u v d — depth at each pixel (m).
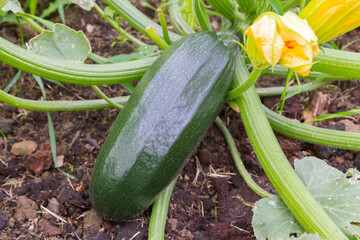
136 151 0.52
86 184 0.64
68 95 0.76
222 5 0.61
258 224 0.54
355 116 0.75
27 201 0.60
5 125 0.70
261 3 0.61
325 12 0.48
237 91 0.57
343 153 0.69
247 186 0.64
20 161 0.66
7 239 0.58
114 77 0.60
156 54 0.72
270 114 0.67
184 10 0.75
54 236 0.58
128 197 0.53
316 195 0.57
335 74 0.61
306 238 0.50
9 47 0.55
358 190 0.56
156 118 0.53
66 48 0.61
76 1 0.66
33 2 0.80
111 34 0.86
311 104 0.75
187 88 0.54
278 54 0.43
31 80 0.77
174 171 0.54
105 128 0.71
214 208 0.63
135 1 0.92
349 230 0.53
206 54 0.56
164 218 0.57
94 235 0.58
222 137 0.71
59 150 0.67
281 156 0.55
